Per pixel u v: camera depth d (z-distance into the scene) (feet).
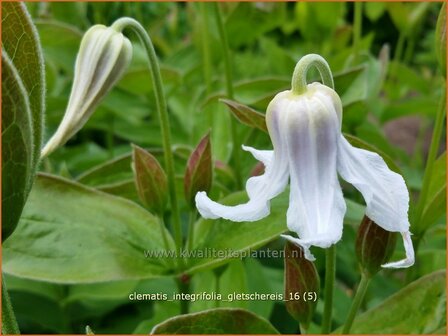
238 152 0.63
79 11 0.94
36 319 0.67
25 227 0.48
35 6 0.94
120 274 0.47
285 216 0.46
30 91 0.32
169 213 0.71
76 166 0.84
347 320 0.40
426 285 0.44
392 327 0.43
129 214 0.51
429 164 0.47
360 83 0.61
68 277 0.47
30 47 0.32
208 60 0.74
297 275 0.38
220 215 0.31
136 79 0.77
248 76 1.05
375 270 0.38
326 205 0.31
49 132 0.87
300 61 0.32
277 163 0.32
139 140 0.86
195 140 0.72
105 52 0.40
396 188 0.32
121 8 0.98
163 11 1.28
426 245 0.69
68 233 0.49
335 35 1.02
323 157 0.31
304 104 0.31
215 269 0.50
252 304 0.57
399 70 0.95
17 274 0.46
